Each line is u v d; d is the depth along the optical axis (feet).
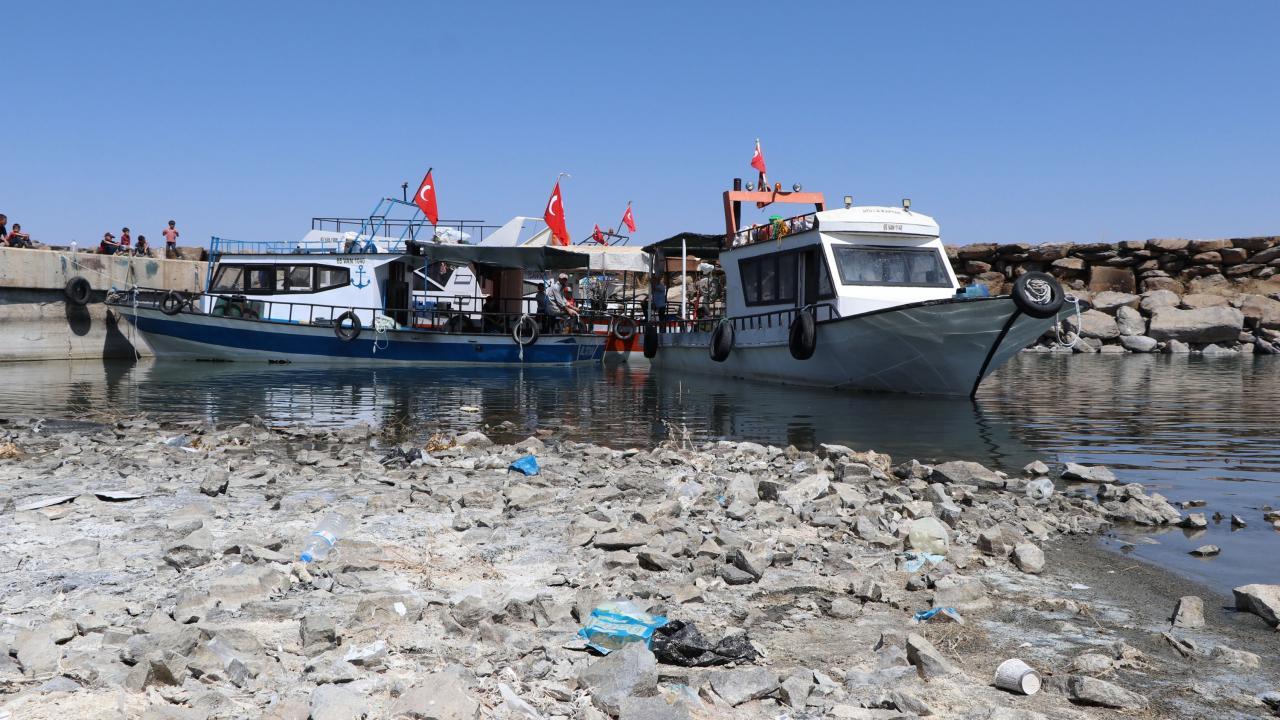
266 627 14.08
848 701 12.07
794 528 21.80
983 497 26.14
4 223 88.63
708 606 15.90
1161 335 123.65
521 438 40.45
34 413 47.88
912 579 17.35
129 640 12.66
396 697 11.46
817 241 61.00
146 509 22.63
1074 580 18.37
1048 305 51.01
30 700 10.94
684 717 10.82
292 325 83.46
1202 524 23.44
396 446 35.55
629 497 24.66
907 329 55.77
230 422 44.78
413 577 17.04
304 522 21.33
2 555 18.15
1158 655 14.14
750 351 70.49
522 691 11.77
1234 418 48.16
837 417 48.24
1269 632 15.29
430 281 94.48
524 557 18.76
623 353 99.09
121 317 92.84
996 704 12.10
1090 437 41.01
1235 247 135.74
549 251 83.35
